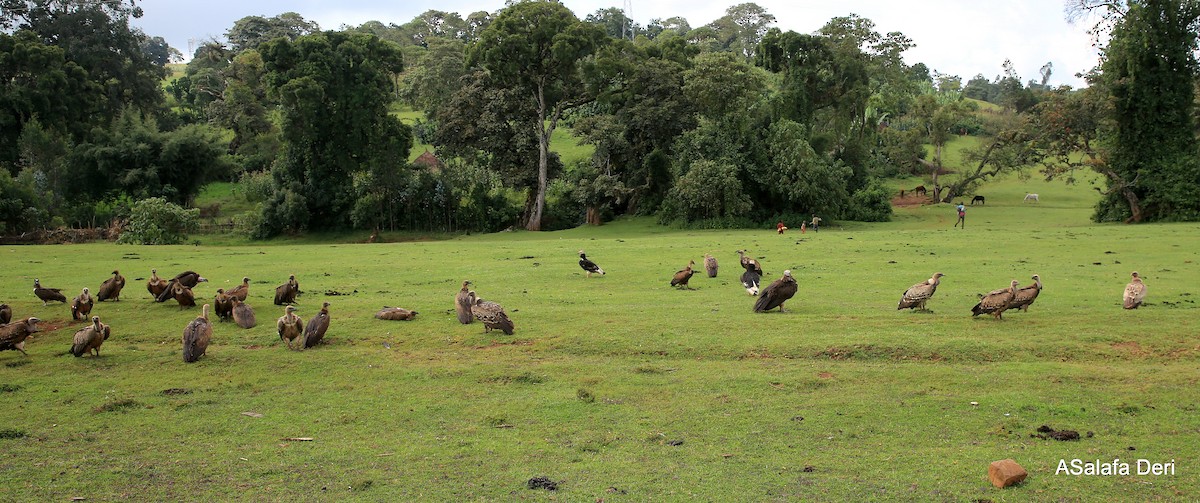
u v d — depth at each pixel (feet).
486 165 255.50
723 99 222.48
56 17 321.73
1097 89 194.59
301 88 212.64
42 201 234.58
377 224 241.14
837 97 265.34
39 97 259.80
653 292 83.30
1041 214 231.50
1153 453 36.04
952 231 158.61
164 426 42.63
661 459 36.96
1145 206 184.14
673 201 222.28
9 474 35.55
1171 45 181.47
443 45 391.65
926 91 417.08
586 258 106.73
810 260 110.22
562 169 252.83
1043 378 47.67
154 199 192.34
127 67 328.29
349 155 236.84
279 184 240.12
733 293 81.46
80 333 56.85
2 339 56.08
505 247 138.51
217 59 416.05
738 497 32.30
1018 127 227.20
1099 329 58.29
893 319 63.41
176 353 58.34
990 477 33.24
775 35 259.80
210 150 264.52
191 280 81.97
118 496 33.19
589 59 235.20
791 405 44.42
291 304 76.38
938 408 43.14
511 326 60.85
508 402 46.16
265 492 33.50
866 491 32.60
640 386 48.52
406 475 35.27
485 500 32.42
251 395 48.39
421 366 53.98
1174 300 71.82
